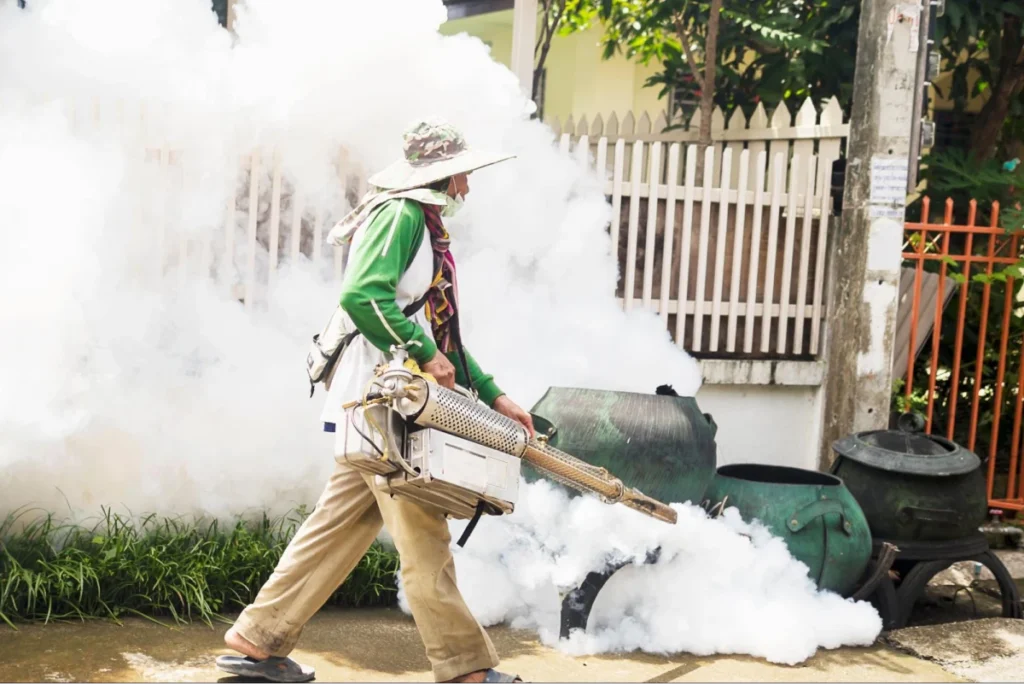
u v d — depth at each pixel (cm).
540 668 570
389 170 505
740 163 827
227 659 520
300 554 513
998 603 754
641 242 807
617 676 562
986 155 1062
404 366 468
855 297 822
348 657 567
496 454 485
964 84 1062
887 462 693
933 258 843
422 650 586
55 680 514
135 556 624
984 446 973
